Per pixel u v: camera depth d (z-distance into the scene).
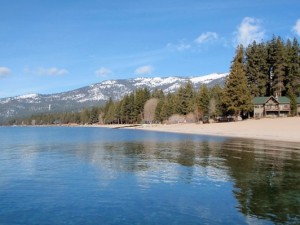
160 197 22.11
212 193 23.03
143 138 84.75
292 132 78.69
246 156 41.81
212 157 41.41
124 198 21.95
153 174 30.23
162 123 182.25
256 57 140.25
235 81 118.06
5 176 29.83
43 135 116.31
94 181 27.38
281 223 17.02
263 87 138.88
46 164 37.22
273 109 131.25
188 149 52.00
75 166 35.47
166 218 17.91
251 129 93.00
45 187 25.27
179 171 31.62
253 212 18.80
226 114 135.25
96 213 18.84
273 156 41.50
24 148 58.53
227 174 29.77
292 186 24.88
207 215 18.34
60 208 19.83
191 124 145.88
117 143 68.19
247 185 25.34
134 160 39.81
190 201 21.11
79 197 22.28
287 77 138.50
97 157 43.38
